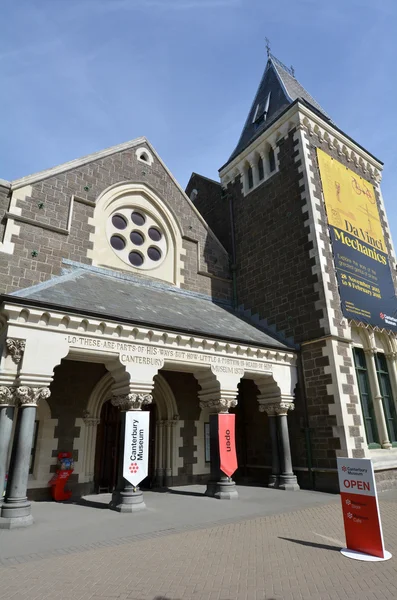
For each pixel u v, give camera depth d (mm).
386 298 17312
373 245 18062
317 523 8125
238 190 20531
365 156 20234
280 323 15977
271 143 18812
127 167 16953
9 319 8852
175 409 14867
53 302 9555
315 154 17453
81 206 14883
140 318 10969
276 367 13828
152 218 17312
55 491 11227
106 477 13195
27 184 13633
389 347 16594
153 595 4555
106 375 13188
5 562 5715
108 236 15508
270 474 14992
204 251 18453
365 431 14242
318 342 14156
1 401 8539
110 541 6816
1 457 8258
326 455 12953
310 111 18000
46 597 4500
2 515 7879
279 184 17891
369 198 19250
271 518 8641
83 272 13922
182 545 6562
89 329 9891
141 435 9953
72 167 15062
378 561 5730
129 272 15492
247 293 18078
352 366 14055
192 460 14812
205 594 4578
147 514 9055
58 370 12609
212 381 12109
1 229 12727
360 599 4422
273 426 13750
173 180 18484
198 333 11688
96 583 4910
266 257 17562
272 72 24625
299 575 5199
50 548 6406
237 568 5465
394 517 8742
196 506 10016
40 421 11945
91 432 12742
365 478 6352
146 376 10430
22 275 12523
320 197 16484
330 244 15797
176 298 15734
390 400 15922
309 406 13828
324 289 14523
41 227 13500
